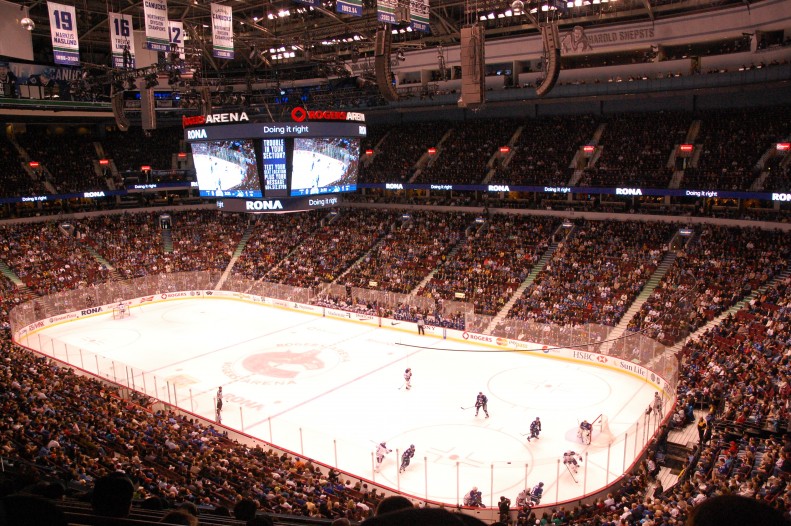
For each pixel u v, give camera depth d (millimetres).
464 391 41125
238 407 39062
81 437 24562
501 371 44812
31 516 3125
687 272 49312
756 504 2316
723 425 28562
